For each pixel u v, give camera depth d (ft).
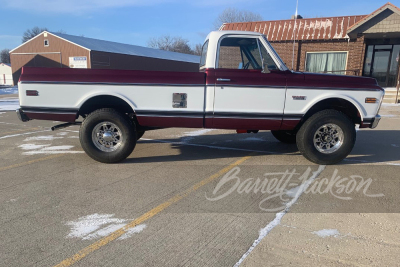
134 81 17.21
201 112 17.47
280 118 17.70
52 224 11.06
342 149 17.92
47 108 17.49
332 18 57.72
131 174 16.44
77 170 17.02
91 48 102.06
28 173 16.47
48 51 109.50
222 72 17.34
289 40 58.44
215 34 17.65
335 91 17.56
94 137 17.92
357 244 9.91
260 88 17.25
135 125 18.39
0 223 11.12
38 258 9.12
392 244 9.91
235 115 17.49
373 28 49.78
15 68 118.11
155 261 9.01
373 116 18.08
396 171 17.16
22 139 25.08
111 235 10.36
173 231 10.64
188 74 17.33
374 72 57.82
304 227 10.96
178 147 22.66
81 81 17.19
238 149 22.16
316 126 17.69
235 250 9.57
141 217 11.62
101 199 13.20
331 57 57.52
